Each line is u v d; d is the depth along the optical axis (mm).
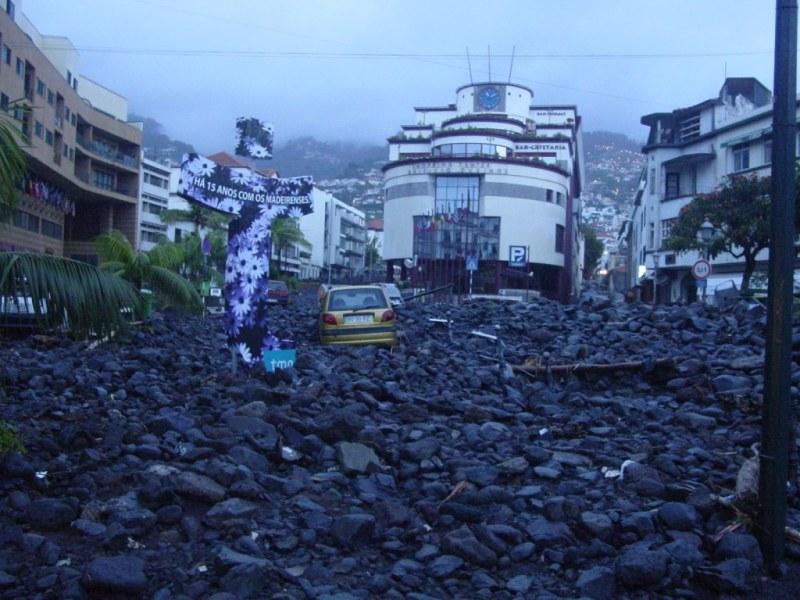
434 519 6230
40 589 4883
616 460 7805
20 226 52656
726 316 19250
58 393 10531
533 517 6309
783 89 5547
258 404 8742
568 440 8906
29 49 46125
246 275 11648
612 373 12844
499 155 64562
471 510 6285
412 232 65312
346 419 8016
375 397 10727
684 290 53688
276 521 5996
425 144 73125
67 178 56688
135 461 7000
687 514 6059
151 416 8891
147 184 81250
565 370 13047
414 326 21281
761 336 16000
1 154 6066
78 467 6770
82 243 70688
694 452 7922
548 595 5105
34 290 6438
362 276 101312
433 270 62625
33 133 47156
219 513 5867
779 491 5559
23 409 9102
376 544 5855
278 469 7371
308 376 12234
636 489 6887
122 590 4793
